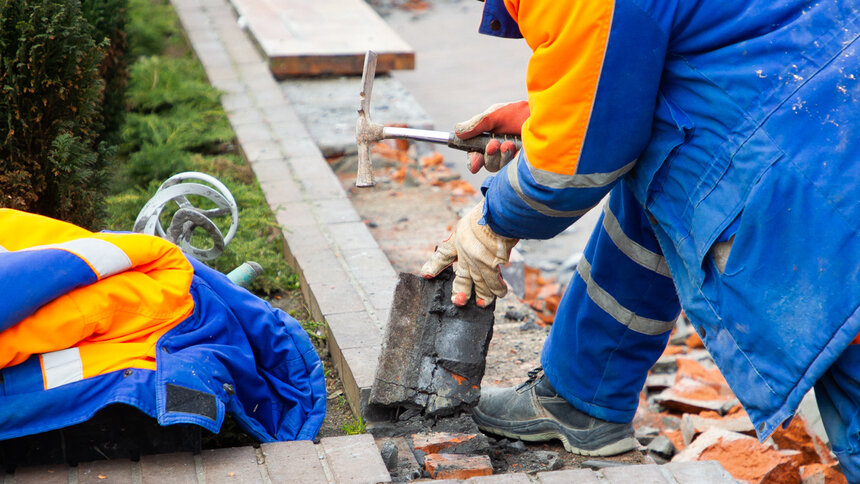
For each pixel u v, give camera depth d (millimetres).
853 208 2146
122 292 2791
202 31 9867
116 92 6035
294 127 7082
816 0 2281
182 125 6582
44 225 2963
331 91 8438
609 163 2498
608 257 3232
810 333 2207
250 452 2924
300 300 4738
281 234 5281
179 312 2939
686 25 2342
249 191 5738
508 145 2891
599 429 3529
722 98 2326
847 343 2156
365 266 4762
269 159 6406
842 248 2156
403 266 5734
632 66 2346
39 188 4102
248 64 8758
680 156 2459
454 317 3428
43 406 2627
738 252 2316
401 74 11555
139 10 9766
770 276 2268
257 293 4789
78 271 2680
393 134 2988
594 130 2432
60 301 2672
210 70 8523
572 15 2320
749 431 4969
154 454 2846
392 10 14883
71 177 4148
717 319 2451
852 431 2332
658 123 2475
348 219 5414
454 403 3410
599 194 2600
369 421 3498
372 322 4129
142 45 9344
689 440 5051
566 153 2480
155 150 5980
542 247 7922
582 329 3391
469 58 12250
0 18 3865
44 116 4098
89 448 2775
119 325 2799
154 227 3717
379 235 6281
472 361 3414
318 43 8977
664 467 2895
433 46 12898
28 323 2619
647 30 2314
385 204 6867
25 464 2750
